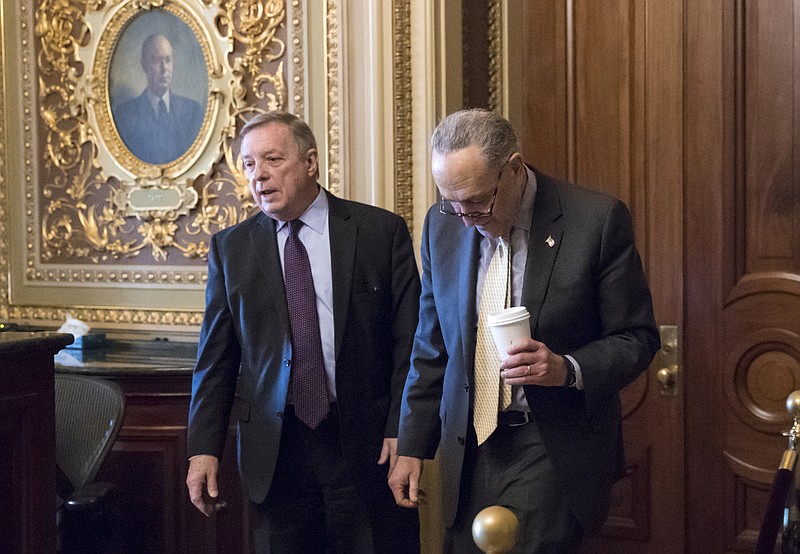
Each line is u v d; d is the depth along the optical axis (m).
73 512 2.85
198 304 3.89
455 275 2.35
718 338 3.30
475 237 2.33
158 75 3.93
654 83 3.37
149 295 4.00
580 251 2.21
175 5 3.85
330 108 3.52
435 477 3.41
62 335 2.40
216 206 3.85
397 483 2.44
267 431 2.65
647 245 3.39
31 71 4.20
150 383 3.42
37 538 2.35
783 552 1.71
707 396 3.32
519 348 2.04
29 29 4.18
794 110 3.17
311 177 2.74
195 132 3.86
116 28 4.00
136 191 3.99
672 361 3.36
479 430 2.27
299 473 2.68
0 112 4.27
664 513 3.39
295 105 3.63
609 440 2.27
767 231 3.22
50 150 4.18
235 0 3.75
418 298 2.80
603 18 3.45
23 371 2.30
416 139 3.39
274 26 3.66
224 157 3.82
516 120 3.61
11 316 4.30
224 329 2.78
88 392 3.10
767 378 3.23
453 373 2.32
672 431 3.38
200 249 3.89
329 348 2.69
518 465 2.24
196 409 2.74
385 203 3.40
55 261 4.21
